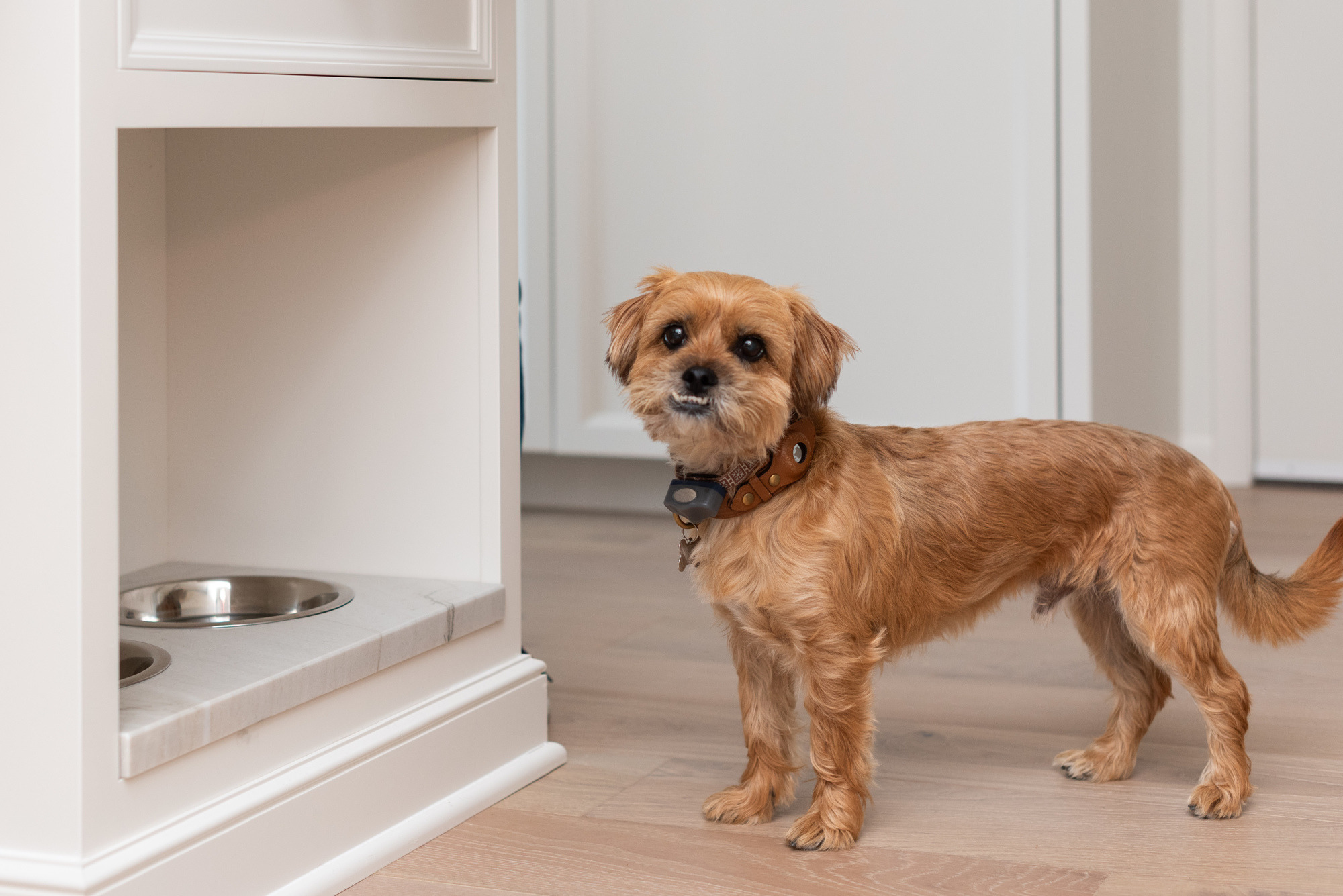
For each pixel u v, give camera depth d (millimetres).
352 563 1876
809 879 1438
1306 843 1521
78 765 1157
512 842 1559
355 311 1832
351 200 1811
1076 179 3268
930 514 1565
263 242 1873
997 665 2301
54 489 1145
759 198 3541
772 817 1624
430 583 1799
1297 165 4098
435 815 1587
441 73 1610
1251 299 4180
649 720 2018
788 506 1471
